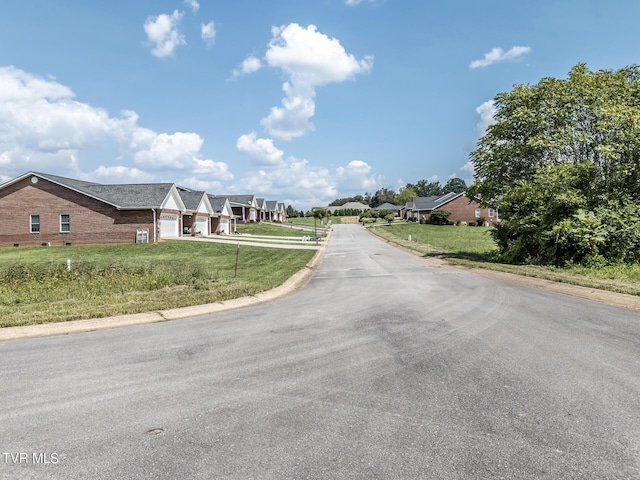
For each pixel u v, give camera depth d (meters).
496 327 6.99
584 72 20.64
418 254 24.66
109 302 9.58
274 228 61.38
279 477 2.79
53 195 33.69
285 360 5.37
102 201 33.34
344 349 5.80
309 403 4.00
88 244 33.38
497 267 16.33
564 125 18.81
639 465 2.88
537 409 3.79
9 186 33.88
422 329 6.91
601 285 11.07
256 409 3.88
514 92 20.81
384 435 3.35
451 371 4.84
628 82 19.36
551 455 3.02
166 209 35.69
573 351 5.56
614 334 6.46
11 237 33.88
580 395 4.10
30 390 4.45
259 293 11.23
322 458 3.02
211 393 4.29
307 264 20.36
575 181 17.17
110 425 3.60
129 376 4.84
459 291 11.16
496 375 4.69
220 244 32.16
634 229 14.66
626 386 4.31
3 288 11.12
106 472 2.89
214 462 2.99
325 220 97.81
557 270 15.11
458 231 53.22
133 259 23.78
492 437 3.29
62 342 6.50
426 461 2.96
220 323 7.76
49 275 12.34
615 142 16.31
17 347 6.23
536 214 17.97
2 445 3.29
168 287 11.73
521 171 20.52
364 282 13.48
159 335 6.88
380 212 106.31
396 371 4.86
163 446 3.23
